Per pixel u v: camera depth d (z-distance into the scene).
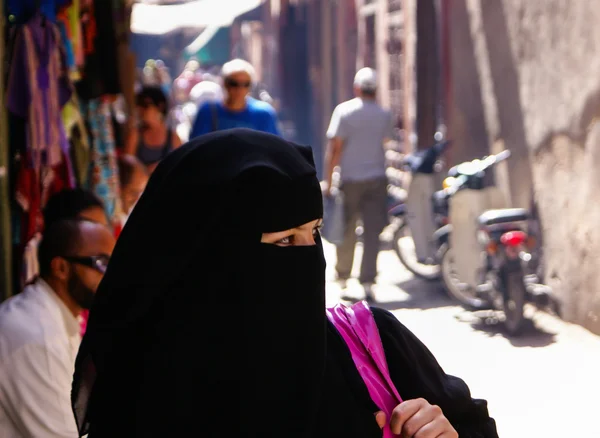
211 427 2.98
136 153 12.98
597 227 12.33
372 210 15.91
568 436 9.46
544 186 13.83
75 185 9.62
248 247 2.92
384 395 3.21
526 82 14.30
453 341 12.99
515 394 10.69
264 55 49.25
